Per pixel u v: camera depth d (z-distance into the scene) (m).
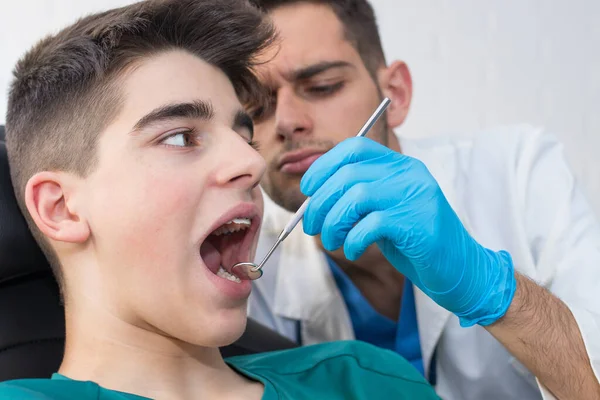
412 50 2.07
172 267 0.94
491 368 1.54
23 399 0.86
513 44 2.09
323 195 1.00
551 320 1.08
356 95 1.42
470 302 1.05
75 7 1.81
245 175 0.97
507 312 1.07
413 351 1.59
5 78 1.76
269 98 1.38
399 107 1.60
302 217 1.03
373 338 1.66
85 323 1.00
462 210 1.58
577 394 1.09
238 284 0.98
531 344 1.08
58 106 1.00
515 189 1.56
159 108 0.95
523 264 1.49
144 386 0.99
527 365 1.11
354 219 0.98
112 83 0.98
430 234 0.98
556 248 1.45
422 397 1.18
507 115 2.10
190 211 0.94
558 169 1.58
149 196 0.93
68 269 1.02
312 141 1.38
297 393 1.09
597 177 2.12
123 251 0.94
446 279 1.02
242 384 1.08
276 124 1.36
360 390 1.14
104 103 0.97
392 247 1.07
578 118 2.11
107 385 0.98
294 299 1.64
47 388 0.90
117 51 0.99
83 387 0.92
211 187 0.96
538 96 2.10
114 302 0.98
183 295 0.95
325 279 1.62
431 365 1.60
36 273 1.16
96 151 0.96
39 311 1.15
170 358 1.01
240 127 1.05
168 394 0.99
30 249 1.12
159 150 0.95
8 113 1.10
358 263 1.57
